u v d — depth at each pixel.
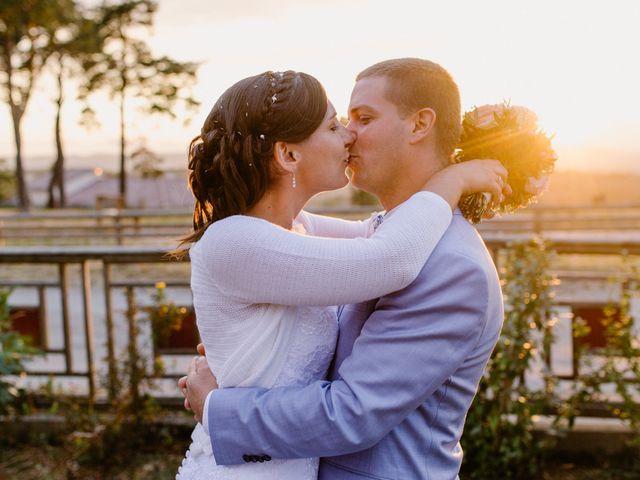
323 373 1.41
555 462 3.22
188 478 1.39
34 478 3.17
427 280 1.25
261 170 1.32
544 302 3.00
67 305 3.78
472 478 2.99
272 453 1.24
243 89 1.34
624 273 3.41
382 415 1.21
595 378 3.07
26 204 29.92
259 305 1.32
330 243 1.25
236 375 1.31
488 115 1.45
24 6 27.30
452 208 1.32
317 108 1.34
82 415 3.36
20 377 3.91
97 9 30.23
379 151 1.40
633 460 3.19
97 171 61.28
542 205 10.73
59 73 30.84
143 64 30.89
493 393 2.99
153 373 3.46
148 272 9.38
